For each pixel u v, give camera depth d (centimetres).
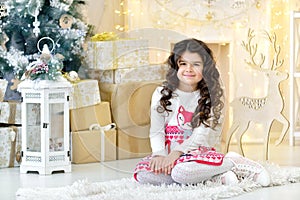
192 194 350
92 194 365
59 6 493
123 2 547
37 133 445
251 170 391
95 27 528
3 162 468
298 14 559
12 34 502
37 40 499
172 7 542
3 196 370
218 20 554
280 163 481
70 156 480
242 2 558
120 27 549
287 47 587
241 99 498
